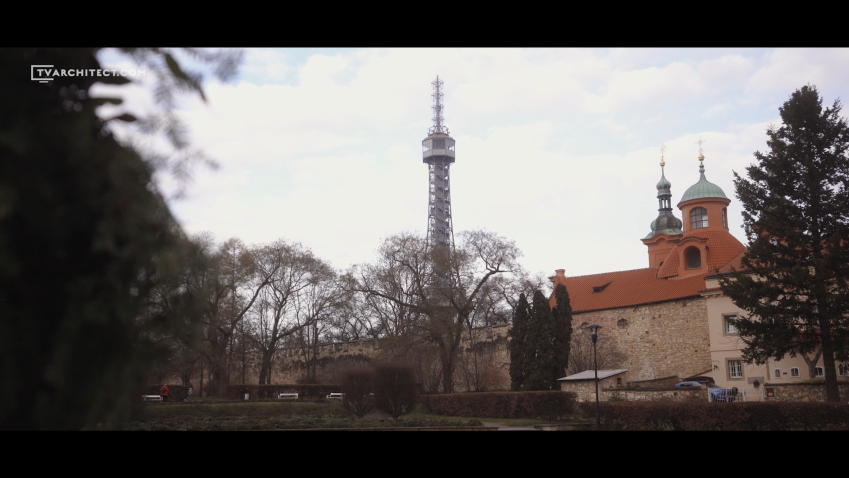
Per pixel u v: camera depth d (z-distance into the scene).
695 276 55.88
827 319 31.62
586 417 30.61
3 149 2.56
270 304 55.69
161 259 2.70
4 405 2.65
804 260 34.41
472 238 49.19
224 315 40.88
